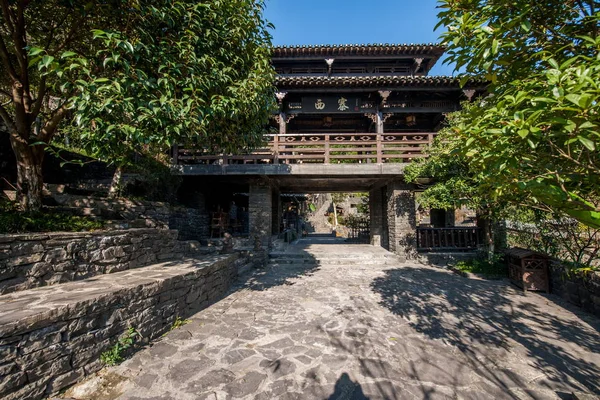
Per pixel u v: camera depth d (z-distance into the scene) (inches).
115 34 105.7
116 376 102.2
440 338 139.1
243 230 611.5
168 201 335.9
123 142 141.2
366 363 115.2
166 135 128.7
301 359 117.7
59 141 280.8
